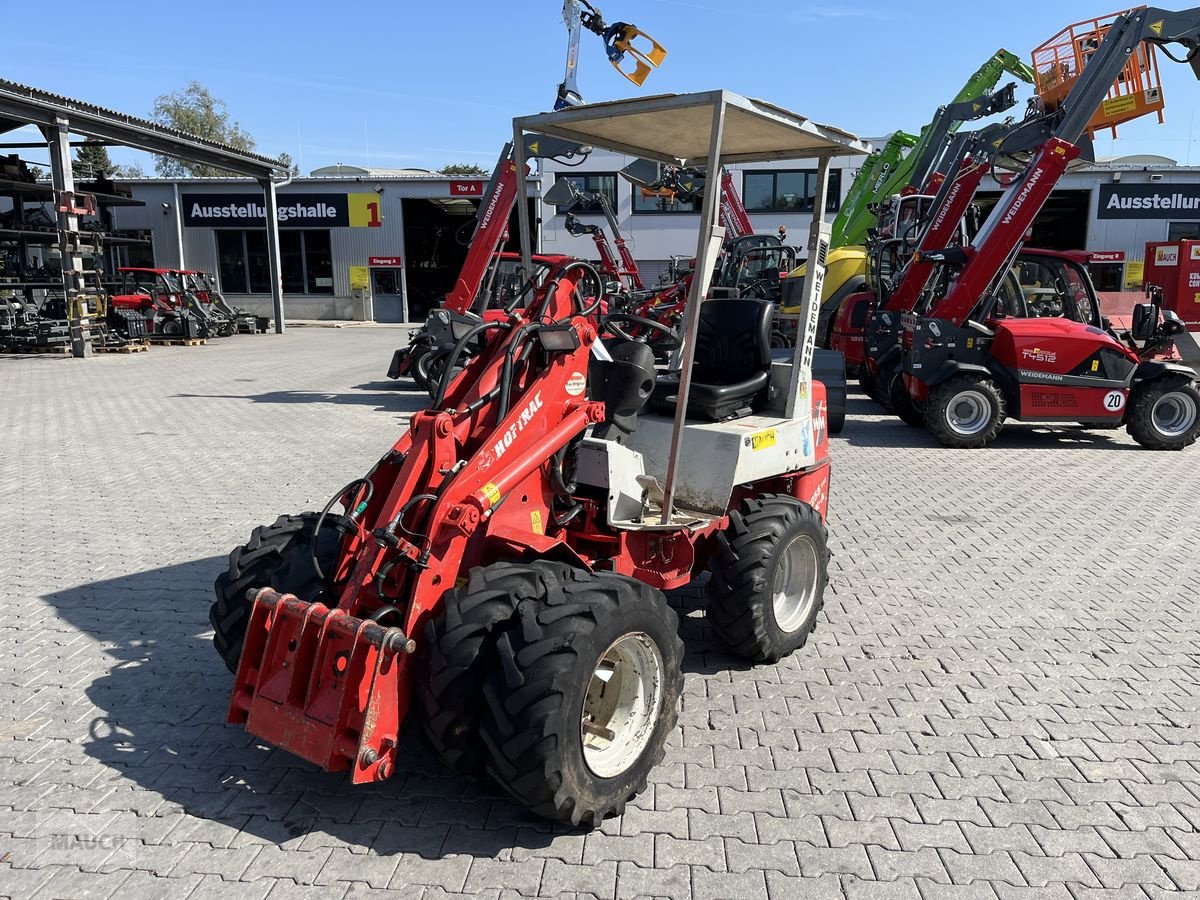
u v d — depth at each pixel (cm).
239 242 3334
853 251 1591
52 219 2691
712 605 422
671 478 375
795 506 439
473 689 291
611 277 1395
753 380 454
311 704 298
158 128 2062
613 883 282
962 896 277
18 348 2048
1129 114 953
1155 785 339
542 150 685
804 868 289
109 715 387
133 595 525
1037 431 1100
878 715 392
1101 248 2955
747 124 378
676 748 363
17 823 311
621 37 1020
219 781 338
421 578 307
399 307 3347
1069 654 455
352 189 3250
